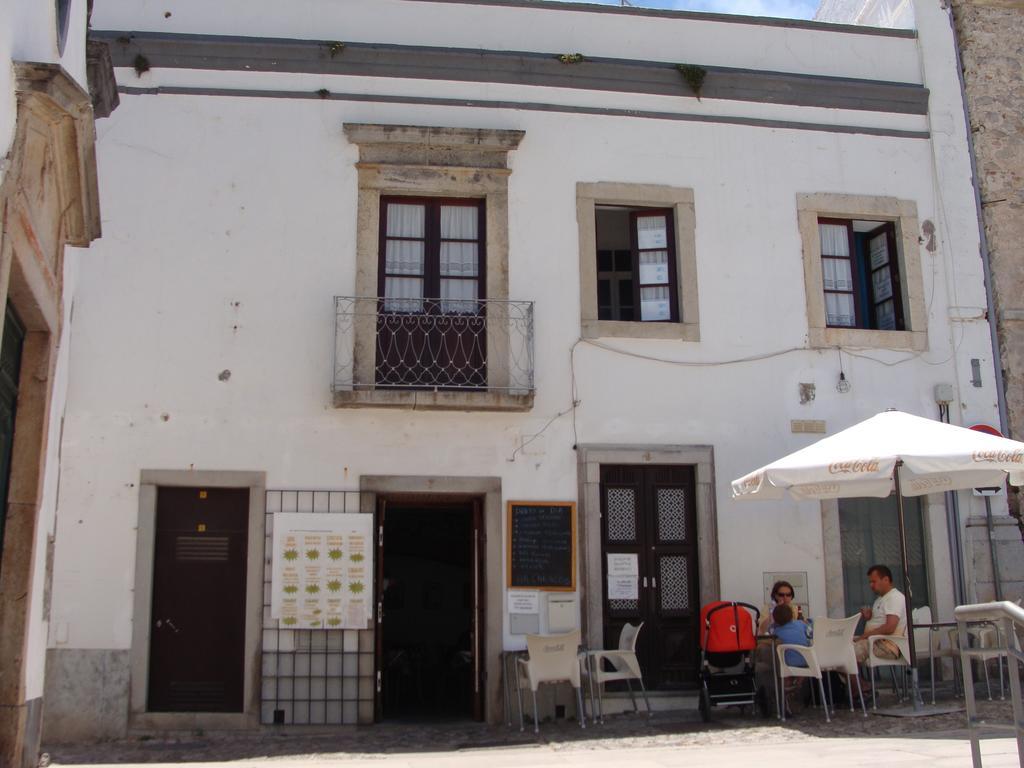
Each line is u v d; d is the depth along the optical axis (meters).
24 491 6.36
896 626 9.35
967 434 8.60
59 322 6.88
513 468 10.20
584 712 9.82
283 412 9.97
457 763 7.40
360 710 9.55
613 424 10.46
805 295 11.08
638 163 10.97
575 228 10.73
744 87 11.30
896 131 11.61
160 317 9.99
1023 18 12.11
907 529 11.04
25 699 6.15
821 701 9.69
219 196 10.26
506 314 10.37
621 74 11.08
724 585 10.40
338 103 10.56
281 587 9.66
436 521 12.48
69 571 9.45
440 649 11.68
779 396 10.83
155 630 9.62
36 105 5.58
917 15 11.98
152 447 9.77
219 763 7.88
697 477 10.55
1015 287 11.52
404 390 10.00
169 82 10.38
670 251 11.06
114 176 10.16
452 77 10.77
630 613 10.34
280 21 10.62
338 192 10.41
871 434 8.82
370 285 10.30
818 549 10.65
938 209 11.56
